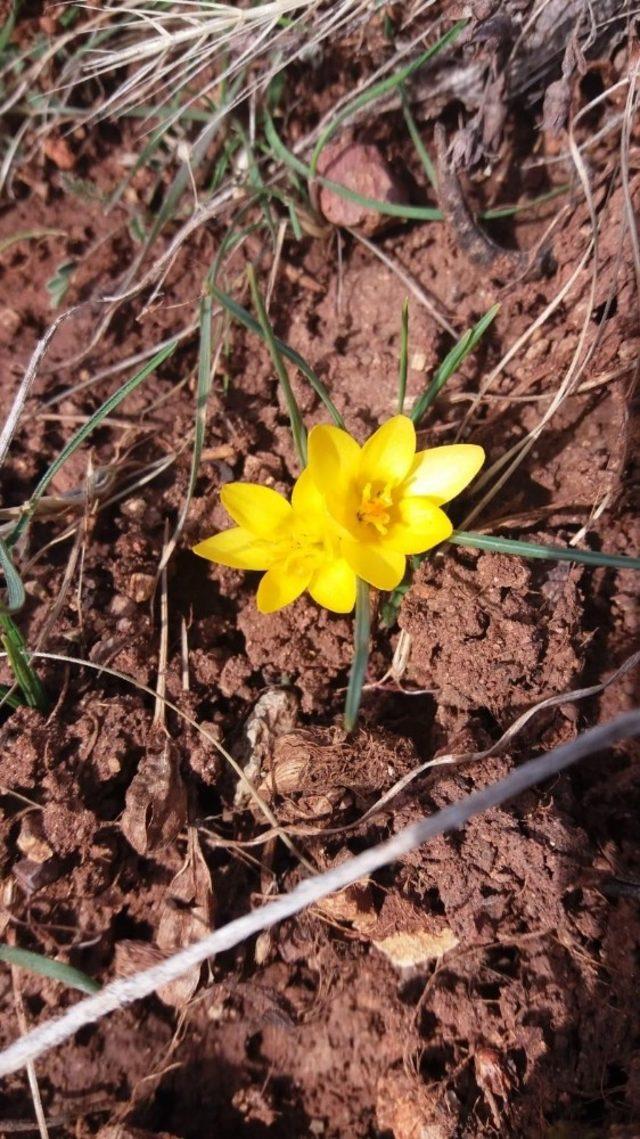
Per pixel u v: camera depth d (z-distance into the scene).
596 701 0.18
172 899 0.17
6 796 0.17
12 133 0.25
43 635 0.18
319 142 0.21
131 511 0.21
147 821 0.17
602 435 0.20
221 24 0.21
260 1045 0.16
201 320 0.20
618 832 0.17
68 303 0.24
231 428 0.21
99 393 0.23
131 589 0.19
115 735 0.18
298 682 0.19
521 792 0.16
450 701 0.18
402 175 0.23
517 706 0.18
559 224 0.21
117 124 0.25
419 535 0.17
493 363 0.21
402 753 0.17
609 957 0.16
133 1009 0.17
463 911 0.16
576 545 0.19
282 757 0.17
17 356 0.23
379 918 0.16
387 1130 0.15
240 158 0.24
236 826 0.18
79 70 0.24
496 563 0.18
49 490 0.21
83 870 0.17
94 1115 0.16
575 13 0.20
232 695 0.19
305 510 0.17
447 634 0.18
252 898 0.17
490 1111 0.15
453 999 0.16
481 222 0.22
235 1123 0.16
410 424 0.17
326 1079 0.16
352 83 0.23
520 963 0.16
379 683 0.19
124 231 0.24
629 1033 0.15
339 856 0.17
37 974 0.16
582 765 0.18
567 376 0.19
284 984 0.17
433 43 0.21
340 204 0.22
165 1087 0.16
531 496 0.20
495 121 0.21
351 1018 0.16
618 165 0.20
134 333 0.23
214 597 0.20
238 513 0.17
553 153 0.22
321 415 0.22
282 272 0.23
